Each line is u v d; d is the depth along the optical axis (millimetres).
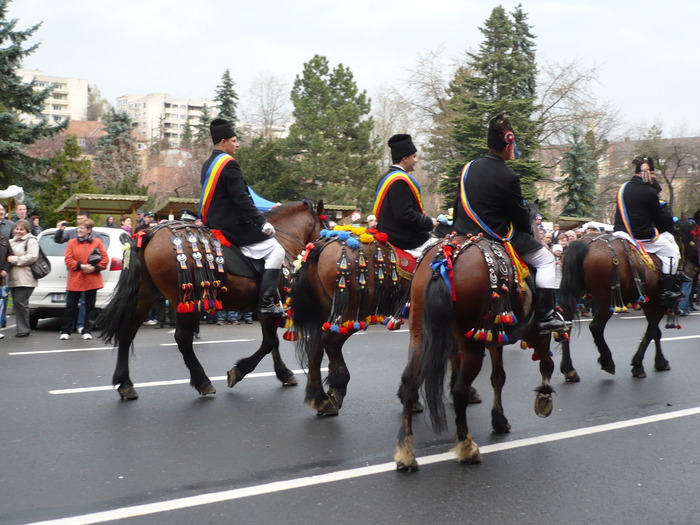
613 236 8469
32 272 11242
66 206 20000
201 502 4301
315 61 40188
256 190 34656
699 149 46969
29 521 3994
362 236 6344
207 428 5945
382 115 52781
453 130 30453
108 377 7945
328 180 38219
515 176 5270
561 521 4059
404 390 5023
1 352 9594
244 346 10391
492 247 5086
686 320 14828
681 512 4199
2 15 24156
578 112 34000
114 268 11852
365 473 4844
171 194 47250
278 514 4129
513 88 31734
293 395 7191
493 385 5961
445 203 30281
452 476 4801
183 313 6852
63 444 5441
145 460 5098
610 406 6938
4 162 23344
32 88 24703
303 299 6477
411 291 5160
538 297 5578
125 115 48188
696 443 5633
